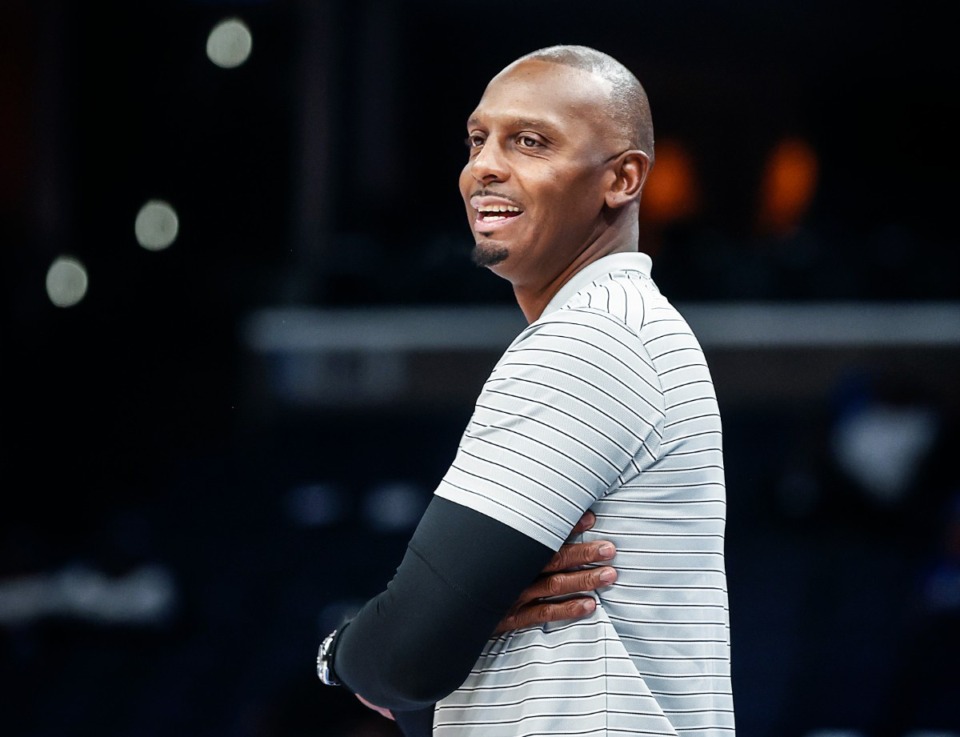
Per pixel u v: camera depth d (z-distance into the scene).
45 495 25.97
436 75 39.34
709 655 4.42
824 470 24.78
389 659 4.17
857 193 39.00
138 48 34.91
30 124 33.97
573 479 4.14
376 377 33.34
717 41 39.22
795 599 22.83
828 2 38.41
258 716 13.50
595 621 4.20
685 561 4.36
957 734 18.64
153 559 24.06
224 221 35.56
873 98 38.94
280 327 32.81
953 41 38.28
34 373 26.88
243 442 30.11
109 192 34.91
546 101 4.53
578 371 4.19
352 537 26.83
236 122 35.66
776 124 39.25
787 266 34.91
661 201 39.31
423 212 38.91
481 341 33.28
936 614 19.81
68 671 21.52
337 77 37.09
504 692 4.26
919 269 34.00
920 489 23.95
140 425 27.61
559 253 4.62
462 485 4.17
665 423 4.30
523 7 39.16
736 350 33.25
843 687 20.55
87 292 28.83
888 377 24.73
